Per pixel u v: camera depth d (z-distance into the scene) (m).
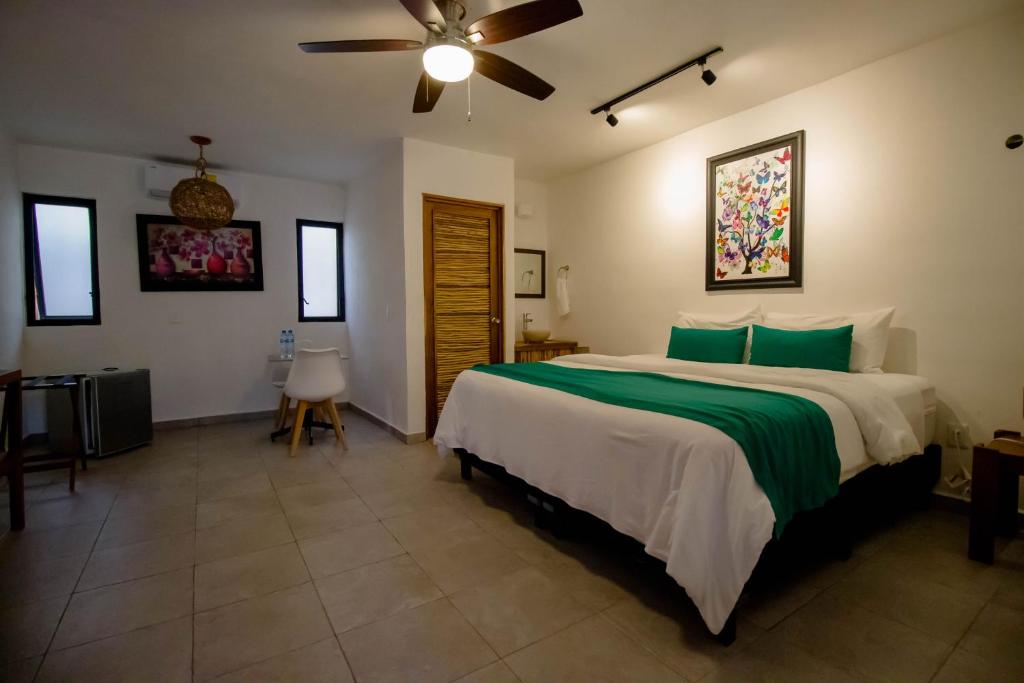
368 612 1.69
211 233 4.45
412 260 3.79
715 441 1.49
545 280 5.20
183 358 4.37
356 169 4.50
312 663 1.44
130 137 3.63
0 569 1.97
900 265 2.63
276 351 4.79
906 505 2.48
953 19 2.29
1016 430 2.30
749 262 3.31
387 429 4.23
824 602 1.73
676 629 1.58
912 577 1.89
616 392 2.15
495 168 4.20
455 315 4.05
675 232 3.83
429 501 2.69
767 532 1.45
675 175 3.79
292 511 2.55
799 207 3.02
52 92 2.89
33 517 2.47
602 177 4.46
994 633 1.55
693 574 1.40
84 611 1.69
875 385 2.22
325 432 4.21
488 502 2.68
